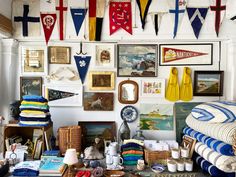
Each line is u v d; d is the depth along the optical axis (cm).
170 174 195
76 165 200
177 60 256
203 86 256
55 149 236
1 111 254
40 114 222
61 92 258
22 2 253
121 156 217
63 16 254
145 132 258
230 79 254
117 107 259
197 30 249
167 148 222
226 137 171
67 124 259
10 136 235
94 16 252
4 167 187
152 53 257
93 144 242
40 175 187
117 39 254
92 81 257
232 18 241
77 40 255
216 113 190
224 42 256
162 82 257
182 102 256
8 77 253
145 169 203
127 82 257
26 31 253
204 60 256
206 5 251
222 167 173
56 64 258
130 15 253
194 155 217
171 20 252
